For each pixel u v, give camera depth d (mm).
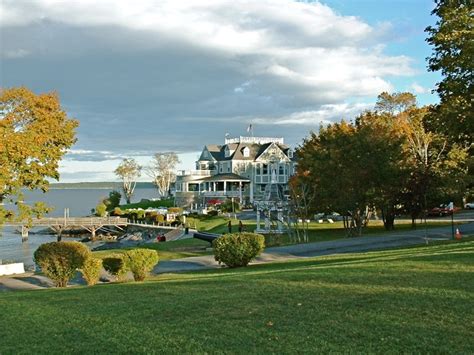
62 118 35094
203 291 12852
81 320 10523
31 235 72375
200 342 8352
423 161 48375
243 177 84375
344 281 12477
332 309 9844
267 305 10539
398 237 35312
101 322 10211
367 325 8695
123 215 81875
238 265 23953
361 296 10680
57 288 19016
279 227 43938
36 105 34000
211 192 85625
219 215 68188
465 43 25875
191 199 87688
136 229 68625
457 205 63625
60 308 12109
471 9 26922
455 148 52000
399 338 7961
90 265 21469
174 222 64250
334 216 62406
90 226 69000
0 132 30188
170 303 11555
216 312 10297
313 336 8289
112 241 63938
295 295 11250
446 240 30938
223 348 7973
